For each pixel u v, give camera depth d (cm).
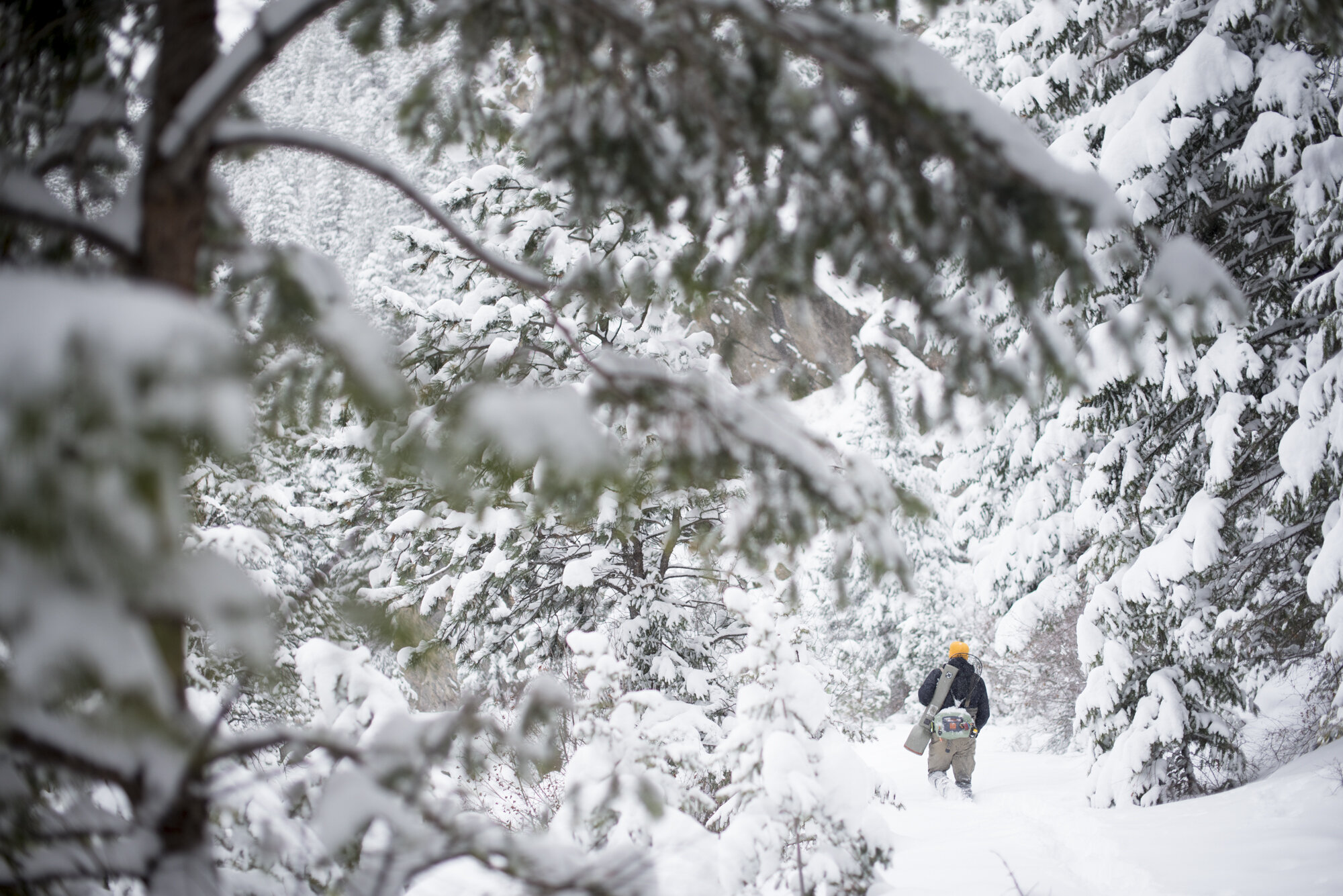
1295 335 707
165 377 75
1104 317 683
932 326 177
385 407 122
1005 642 1087
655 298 563
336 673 218
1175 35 724
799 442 178
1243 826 543
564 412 107
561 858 150
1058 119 930
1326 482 621
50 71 187
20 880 124
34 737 109
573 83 183
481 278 680
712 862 316
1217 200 719
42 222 147
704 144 182
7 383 71
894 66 152
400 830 138
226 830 190
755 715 392
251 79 153
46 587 76
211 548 457
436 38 180
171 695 94
